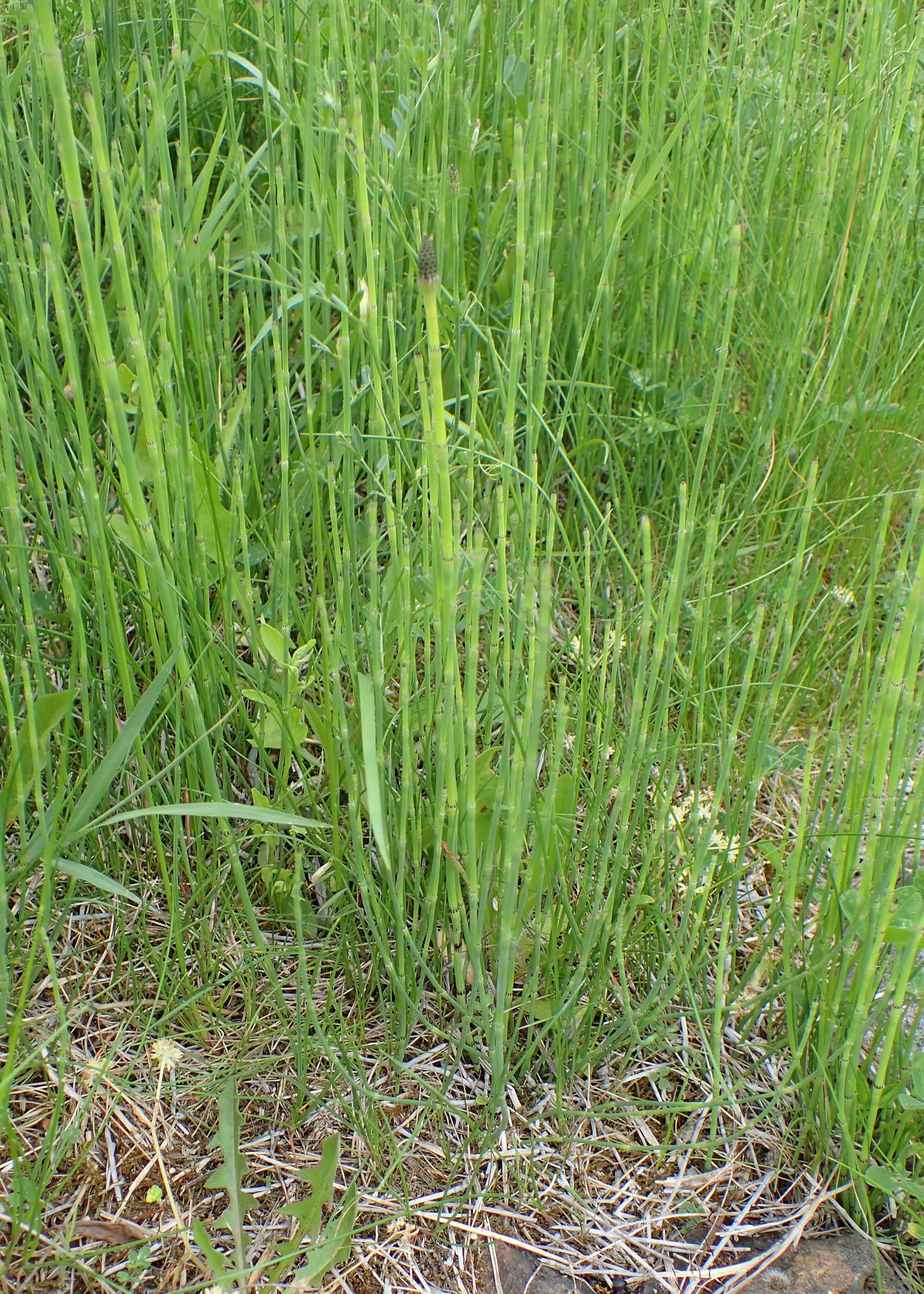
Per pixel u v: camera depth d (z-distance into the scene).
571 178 2.10
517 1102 1.49
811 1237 1.40
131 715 1.23
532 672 1.17
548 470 1.85
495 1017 1.34
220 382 1.75
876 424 2.32
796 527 2.19
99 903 1.51
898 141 2.33
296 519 1.69
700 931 1.55
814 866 1.51
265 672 1.58
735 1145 1.47
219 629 1.63
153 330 1.62
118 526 1.53
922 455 2.33
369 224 1.32
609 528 1.97
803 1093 1.49
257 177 2.13
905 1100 1.31
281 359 1.42
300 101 2.10
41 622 1.69
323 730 1.48
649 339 2.35
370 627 1.35
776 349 2.25
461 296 2.02
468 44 2.25
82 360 1.87
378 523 1.84
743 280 2.45
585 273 2.10
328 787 1.68
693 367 2.34
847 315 2.04
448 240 1.97
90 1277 1.22
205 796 1.47
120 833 1.64
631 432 2.20
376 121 1.71
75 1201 1.29
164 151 1.50
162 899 1.61
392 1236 1.32
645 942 1.57
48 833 1.16
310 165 1.58
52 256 1.17
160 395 1.62
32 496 1.52
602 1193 1.41
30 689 1.16
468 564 1.63
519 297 1.31
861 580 2.22
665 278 2.23
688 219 2.22
